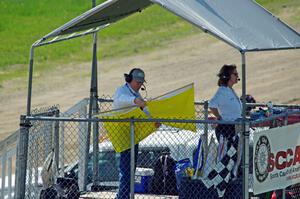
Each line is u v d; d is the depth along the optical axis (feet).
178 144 134.00
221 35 106.93
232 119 116.67
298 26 374.43
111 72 341.62
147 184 128.16
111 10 123.54
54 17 428.97
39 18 427.74
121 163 119.24
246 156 109.09
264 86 312.50
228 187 115.65
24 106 300.20
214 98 117.80
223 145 115.34
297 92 302.25
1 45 381.81
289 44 116.98
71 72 344.49
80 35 132.16
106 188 135.64
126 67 348.38
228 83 118.32
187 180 117.50
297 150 122.62
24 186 118.32
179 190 119.44
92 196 130.82
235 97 118.21
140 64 353.10
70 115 136.36
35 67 353.10
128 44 383.65
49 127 128.88
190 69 342.03
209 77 328.29
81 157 136.46
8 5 443.32
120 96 116.37
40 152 128.16
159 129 133.69
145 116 117.39
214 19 113.39
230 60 351.67
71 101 303.68
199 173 116.88
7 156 131.44
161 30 405.18
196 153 117.91
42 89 321.32
